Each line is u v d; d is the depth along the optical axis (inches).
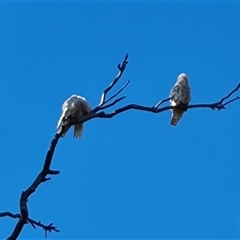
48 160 498.6
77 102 666.8
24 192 486.6
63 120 666.8
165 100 555.2
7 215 509.4
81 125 687.7
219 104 559.5
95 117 539.2
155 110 546.6
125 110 540.4
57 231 502.6
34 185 490.6
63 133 573.6
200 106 562.3
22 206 477.7
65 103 673.6
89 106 675.4
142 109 544.1
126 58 531.8
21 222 476.7
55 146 502.0
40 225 498.6
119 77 534.0
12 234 477.7
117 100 537.6
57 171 502.0
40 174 499.5
